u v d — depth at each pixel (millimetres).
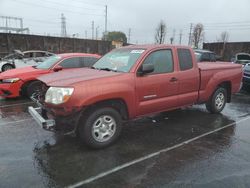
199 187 3535
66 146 4812
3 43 26703
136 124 6121
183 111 7301
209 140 5199
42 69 8797
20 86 8609
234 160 4332
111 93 4551
